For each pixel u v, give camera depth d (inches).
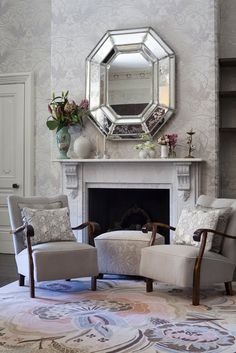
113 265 173.6
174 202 192.1
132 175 198.2
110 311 130.3
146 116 198.4
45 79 231.9
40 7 232.8
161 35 196.9
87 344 103.9
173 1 195.3
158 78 196.7
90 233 169.2
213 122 190.1
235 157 203.9
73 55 208.7
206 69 191.2
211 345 103.5
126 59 202.1
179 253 142.6
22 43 235.0
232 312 130.5
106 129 203.8
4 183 237.1
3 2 237.6
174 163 189.3
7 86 237.1
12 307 134.0
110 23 203.8
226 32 204.8
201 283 141.9
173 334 111.0
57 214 164.1
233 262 151.9
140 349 101.0
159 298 146.1
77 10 207.9
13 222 162.1
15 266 197.9
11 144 236.2
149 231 181.5
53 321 120.7
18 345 103.0
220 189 205.0
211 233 150.2
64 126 203.5
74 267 150.2
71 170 203.2
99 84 204.4
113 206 217.0
